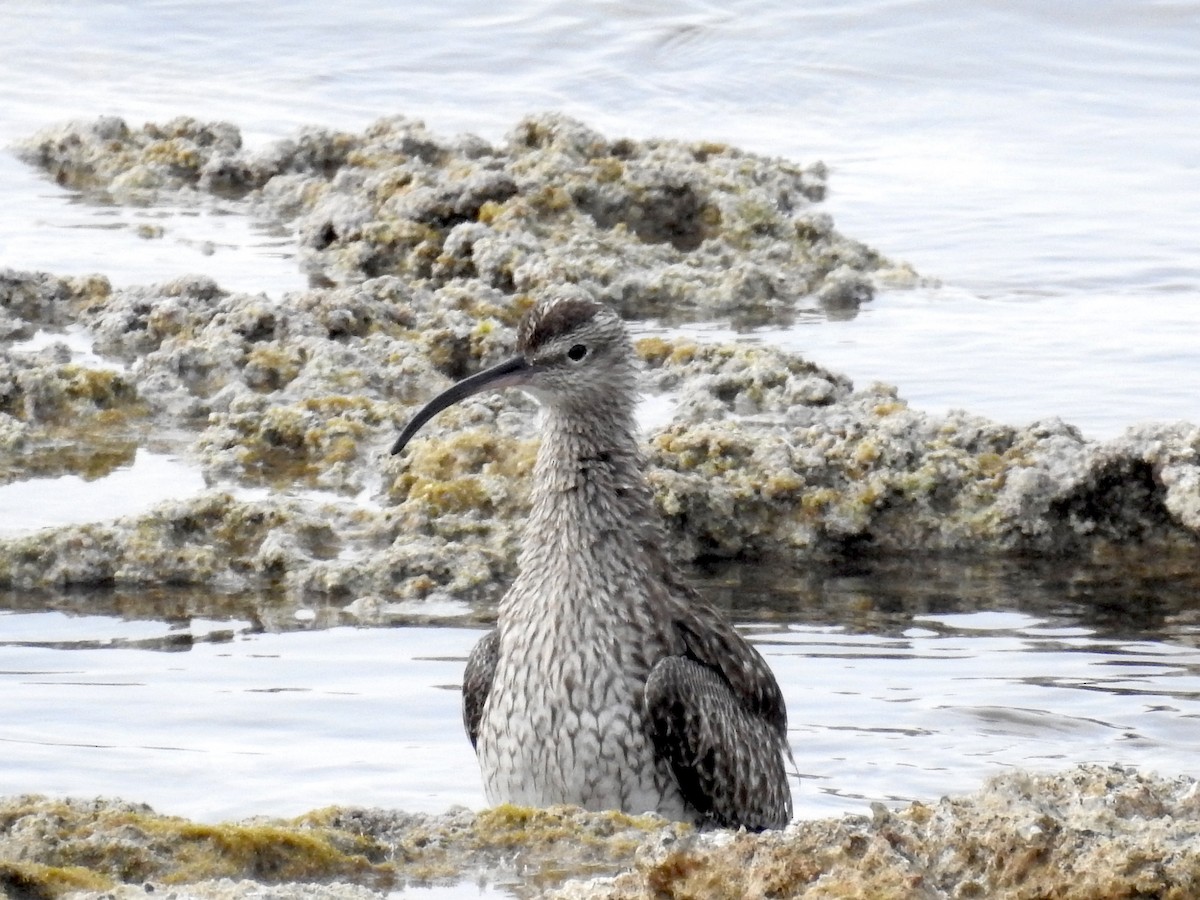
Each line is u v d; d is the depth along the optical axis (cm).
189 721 1216
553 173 2392
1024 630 1422
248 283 2172
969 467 1642
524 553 1091
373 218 2319
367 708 1241
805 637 1404
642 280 2197
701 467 1633
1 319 2006
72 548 1488
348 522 1566
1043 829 779
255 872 836
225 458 1702
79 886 802
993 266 2283
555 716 1054
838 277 2203
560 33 3188
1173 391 1853
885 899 758
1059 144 2795
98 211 2459
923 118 2931
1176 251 2314
